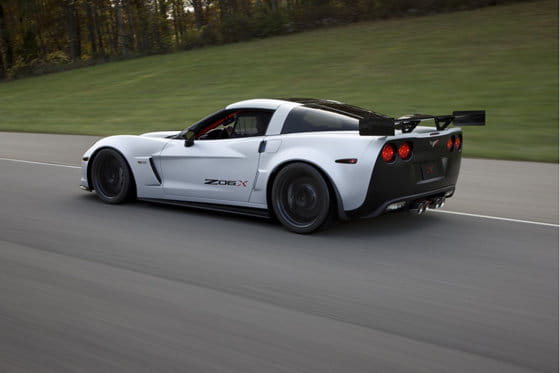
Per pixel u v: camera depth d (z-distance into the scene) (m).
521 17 24.78
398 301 3.41
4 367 2.62
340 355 2.71
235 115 5.39
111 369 2.59
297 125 5.04
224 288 3.62
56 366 2.62
